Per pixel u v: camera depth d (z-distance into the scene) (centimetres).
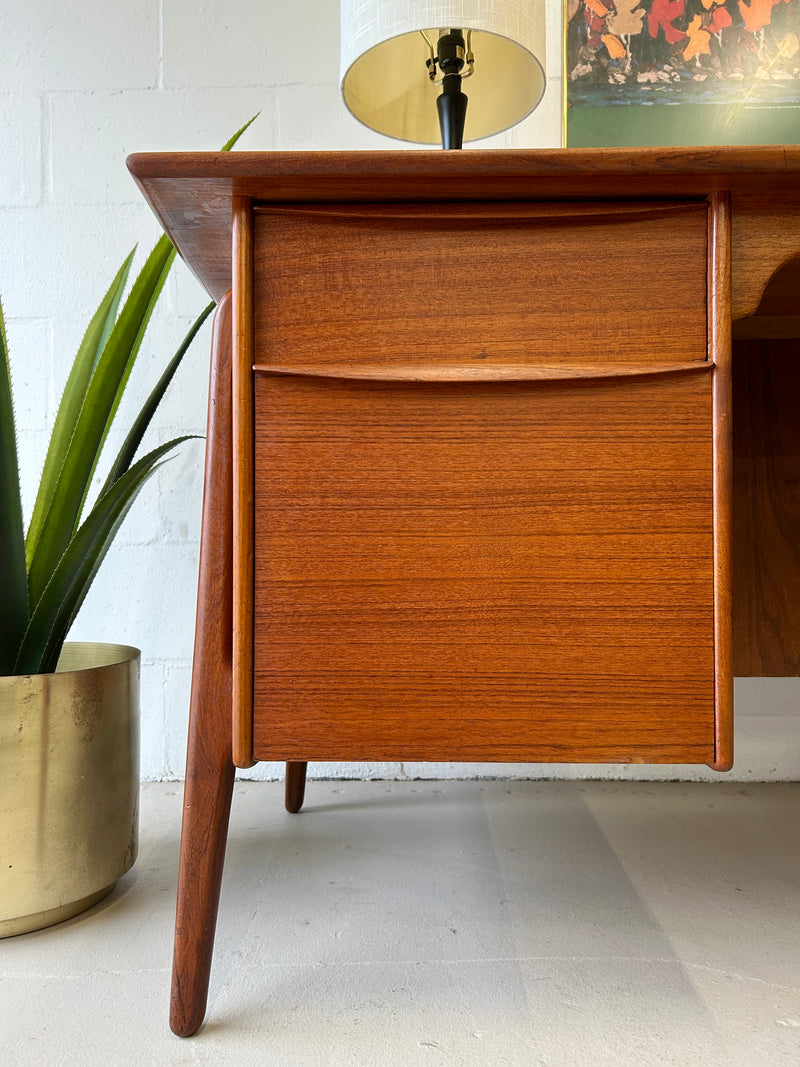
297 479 50
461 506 50
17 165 110
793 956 62
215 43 109
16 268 110
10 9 109
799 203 50
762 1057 50
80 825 69
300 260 50
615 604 50
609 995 57
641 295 50
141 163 46
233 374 50
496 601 50
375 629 50
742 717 110
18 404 110
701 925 68
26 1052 51
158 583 110
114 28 109
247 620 50
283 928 67
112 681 72
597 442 50
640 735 50
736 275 51
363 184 48
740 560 98
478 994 57
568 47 107
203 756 52
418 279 50
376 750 50
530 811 97
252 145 110
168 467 110
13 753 65
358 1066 49
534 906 71
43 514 80
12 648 70
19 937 66
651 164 46
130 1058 50
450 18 73
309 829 91
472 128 90
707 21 106
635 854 83
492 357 50
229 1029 53
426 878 77
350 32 78
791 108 105
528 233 50
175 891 75
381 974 60
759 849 85
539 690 50
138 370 110
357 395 50
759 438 97
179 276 109
